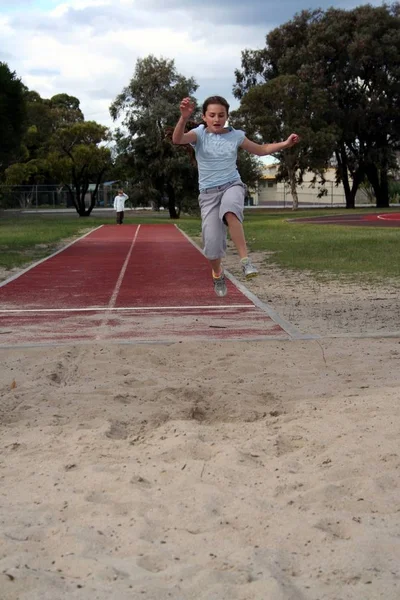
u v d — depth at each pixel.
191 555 3.23
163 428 5.26
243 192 6.50
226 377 6.91
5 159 41.00
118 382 6.73
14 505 3.83
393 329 9.04
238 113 59.81
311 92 59.69
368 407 5.53
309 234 28.78
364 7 63.66
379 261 17.33
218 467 4.34
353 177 67.81
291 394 6.26
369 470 4.23
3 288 13.87
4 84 37.69
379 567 3.10
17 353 7.93
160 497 3.92
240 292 12.95
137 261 19.64
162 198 56.00
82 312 10.91
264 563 3.10
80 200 60.91
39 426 5.47
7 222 46.00
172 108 52.16
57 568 3.10
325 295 12.41
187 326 9.55
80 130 58.75
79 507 3.76
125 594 2.84
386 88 62.44
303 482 4.11
